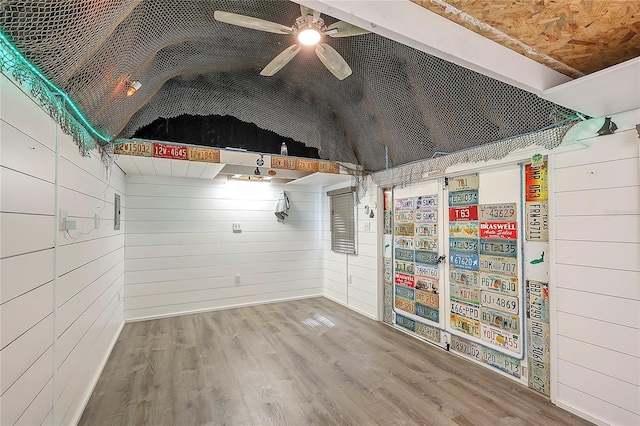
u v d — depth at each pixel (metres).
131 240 4.26
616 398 1.99
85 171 2.31
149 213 4.38
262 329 3.92
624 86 1.61
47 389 1.63
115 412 2.23
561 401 2.27
